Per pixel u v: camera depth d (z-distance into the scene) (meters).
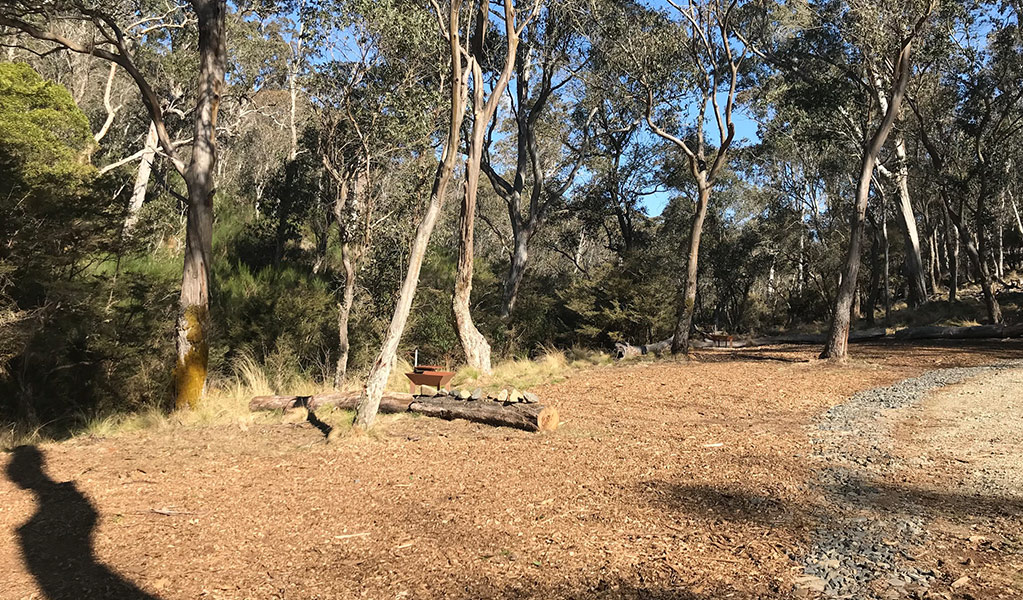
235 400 9.91
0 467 6.39
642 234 33.06
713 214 33.12
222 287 16.95
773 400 9.62
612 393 10.49
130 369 12.04
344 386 11.95
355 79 12.51
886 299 29.09
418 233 7.96
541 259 42.56
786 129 22.88
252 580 3.65
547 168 33.06
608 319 20.83
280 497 5.29
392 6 11.91
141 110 30.98
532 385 11.52
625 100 20.19
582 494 5.02
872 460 5.81
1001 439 6.44
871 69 15.78
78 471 6.21
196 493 5.44
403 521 4.58
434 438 7.36
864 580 3.21
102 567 3.86
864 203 14.70
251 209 26.12
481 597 3.29
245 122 35.06
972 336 19.75
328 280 19.80
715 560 3.59
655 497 4.86
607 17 17.56
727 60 17.31
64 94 17.31
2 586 3.58
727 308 39.25
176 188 25.84
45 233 10.17
